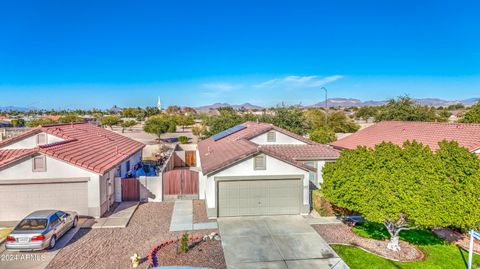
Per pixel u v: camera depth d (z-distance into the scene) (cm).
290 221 1753
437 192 1198
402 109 4081
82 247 1403
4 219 1723
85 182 1769
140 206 2014
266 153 1828
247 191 1834
